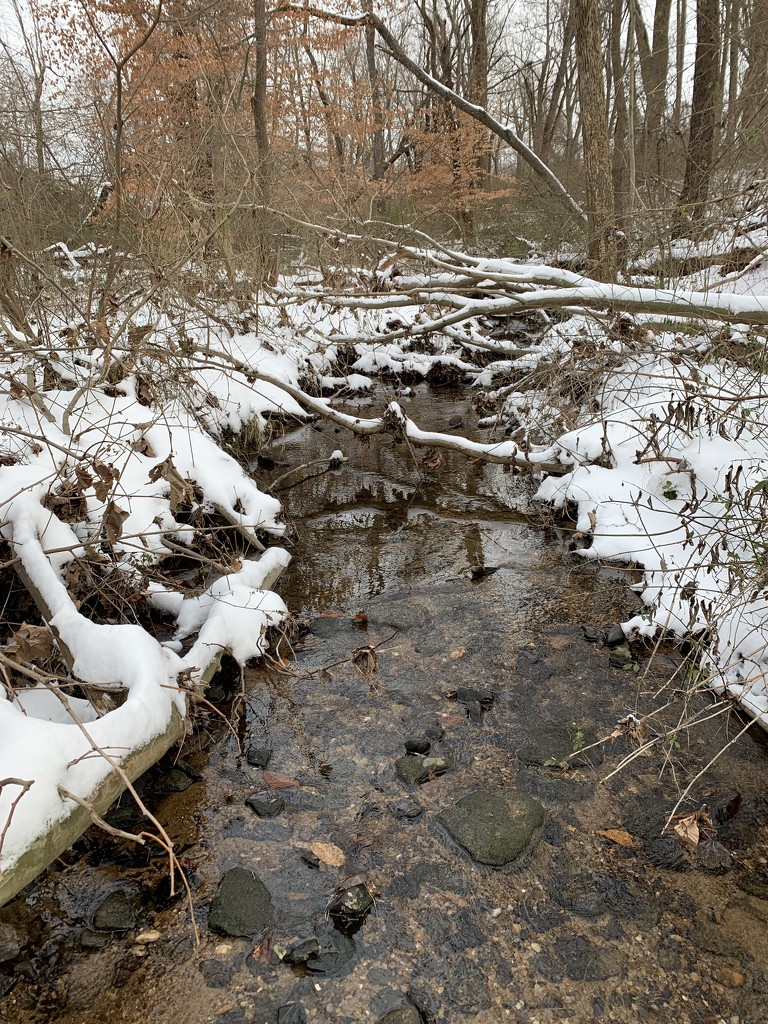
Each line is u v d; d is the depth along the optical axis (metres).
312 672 3.38
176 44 6.74
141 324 6.47
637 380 5.68
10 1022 1.80
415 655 3.50
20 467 3.56
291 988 1.87
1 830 1.92
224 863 2.28
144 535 3.74
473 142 14.30
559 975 1.89
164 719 2.59
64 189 6.08
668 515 4.40
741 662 3.06
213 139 6.71
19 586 3.55
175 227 5.79
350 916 2.07
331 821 2.46
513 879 2.20
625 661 3.37
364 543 4.85
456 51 18.72
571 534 4.84
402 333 7.24
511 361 8.38
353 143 13.62
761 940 1.97
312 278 9.84
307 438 7.21
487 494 5.70
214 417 6.05
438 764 2.71
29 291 5.22
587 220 7.84
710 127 8.05
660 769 2.66
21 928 2.06
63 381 5.07
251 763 2.76
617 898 2.12
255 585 3.91
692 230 6.34
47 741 2.12
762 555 3.03
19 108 5.71
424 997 1.84
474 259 7.34
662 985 1.85
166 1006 1.83
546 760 2.73
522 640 3.59
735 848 2.29
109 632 2.76
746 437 4.46
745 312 4.21
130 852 2.33
